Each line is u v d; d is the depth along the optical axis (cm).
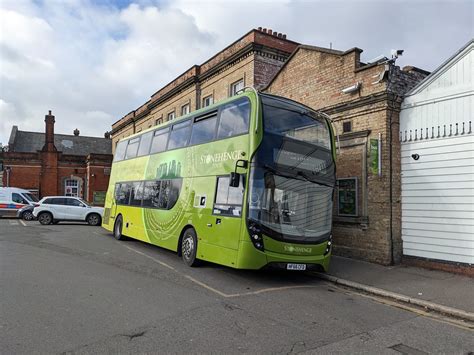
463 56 952
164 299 688
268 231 827
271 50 1711
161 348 470
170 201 1163
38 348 458
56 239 1494
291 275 973
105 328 532
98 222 2275
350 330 571
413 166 1054
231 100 967
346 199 1168
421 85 1041
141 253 1211
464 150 945
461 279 896
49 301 651
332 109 1223
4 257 1064
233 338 512
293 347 491
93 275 863
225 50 1902
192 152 1094
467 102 941
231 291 770
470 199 929
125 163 1623
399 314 674
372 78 1109
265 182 844
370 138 1105
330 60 1260
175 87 2386
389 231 1049
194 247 995
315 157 923
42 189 3853
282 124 890
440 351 505
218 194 936
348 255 1149
